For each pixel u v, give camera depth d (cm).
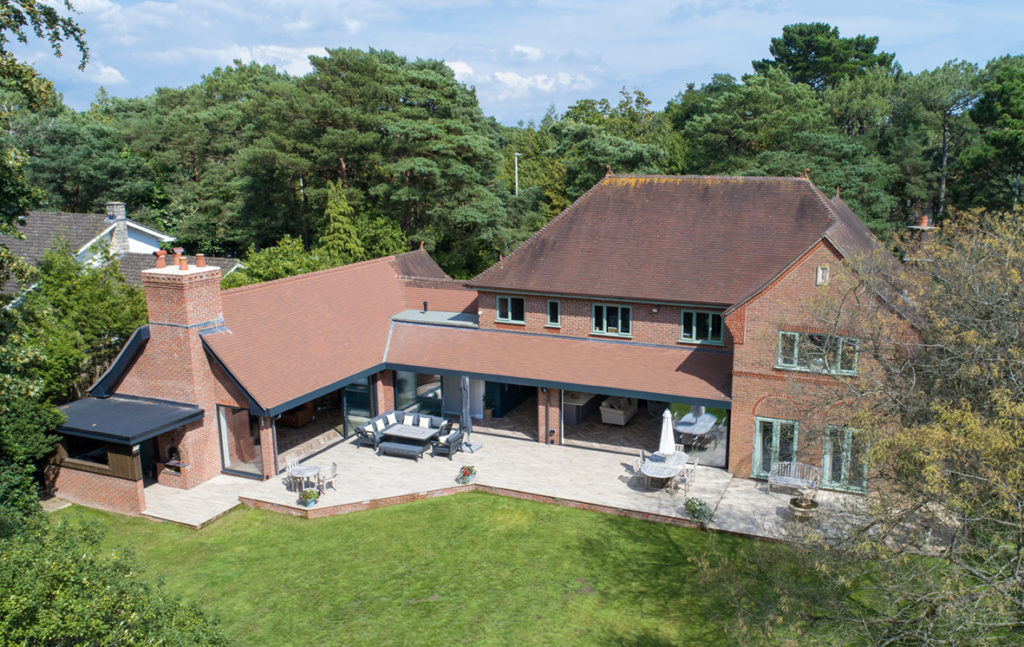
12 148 2184
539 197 7025
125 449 2441
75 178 6662
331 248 4947
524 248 3238
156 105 9531
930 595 1276
